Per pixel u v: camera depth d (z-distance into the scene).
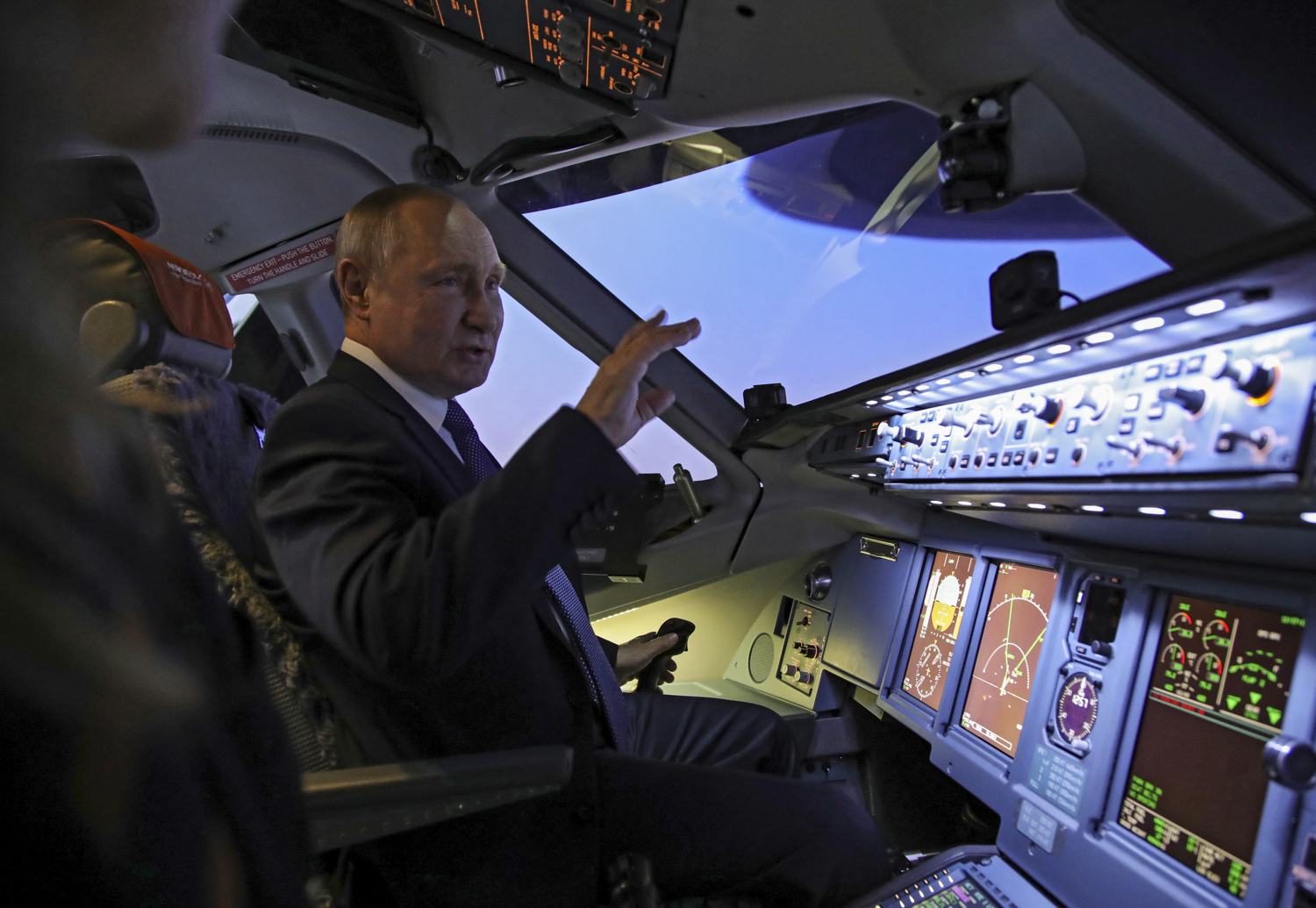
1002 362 1.33
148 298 1.03
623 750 1.28
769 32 1.14
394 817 0.87
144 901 0.23
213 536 0.89
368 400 1.05
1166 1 0.95
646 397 1.00
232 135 1.84
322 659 1.00
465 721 1.01
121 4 0.20
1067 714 1.61
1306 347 0.94
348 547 0.85
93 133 0.22
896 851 1.62
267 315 2.33
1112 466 1.24
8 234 0.19
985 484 1.57
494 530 0.82
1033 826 1.56
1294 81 0.99
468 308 1.12
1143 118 1.09
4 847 0.20
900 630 2.27
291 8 1.51
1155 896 1.30
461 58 1.57
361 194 2.01
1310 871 1.11
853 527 2.61
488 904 1.03
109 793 0.22
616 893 1.04
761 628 2.87
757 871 1.19
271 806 0.30
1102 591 1.63
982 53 1.06
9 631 0.19
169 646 0.25
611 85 1.44
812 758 2.46
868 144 2.42
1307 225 0.73
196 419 1.03
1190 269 0.87
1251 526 1.19
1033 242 2.18
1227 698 1.33
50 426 0.20
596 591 2.66
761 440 2.46
